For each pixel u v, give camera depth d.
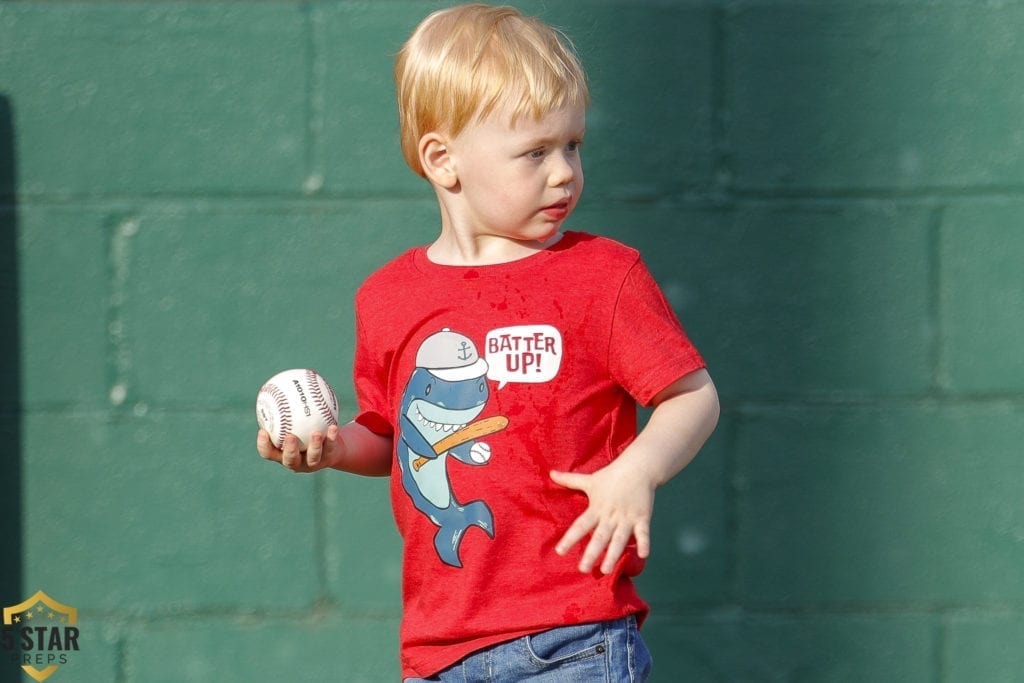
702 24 11.62
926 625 11.68
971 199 11.60
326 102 11.70
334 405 7.91
